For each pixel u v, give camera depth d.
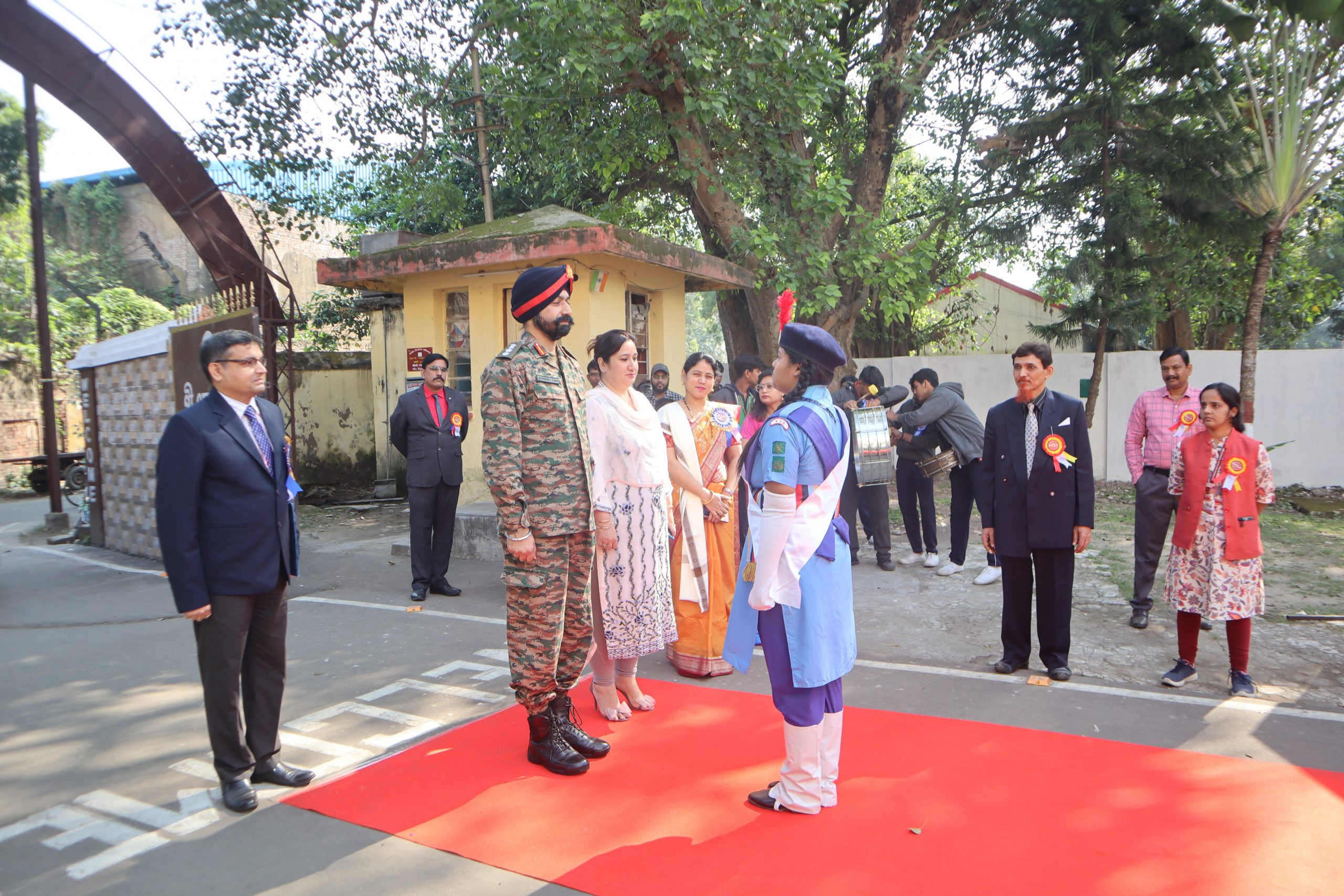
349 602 6.43
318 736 3.88
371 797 3.24
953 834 2.84
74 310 18.28
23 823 3.13
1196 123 10.25
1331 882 2.52
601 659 3.96
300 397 14.06
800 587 2.86
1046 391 4.46
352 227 13.95
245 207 11.28
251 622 3.31
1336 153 10.01
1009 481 4.49
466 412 6.65
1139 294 11.29
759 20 7.99
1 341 17.22
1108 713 3.94
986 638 5.22
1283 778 3.21
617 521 3.91
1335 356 11.24
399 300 11.84
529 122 10.55
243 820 3.10
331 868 2.76
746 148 9.58
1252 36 9.30
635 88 9.15
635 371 4.01
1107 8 9.74
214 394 3.25
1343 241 14.33
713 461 4.65
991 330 20.30
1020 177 11.38
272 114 10.59
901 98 11.09
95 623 5.99
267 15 9.88
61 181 21.08
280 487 3.33
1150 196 10.69
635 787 3.27
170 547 3.05
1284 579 6.31
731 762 3.48
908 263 10.10
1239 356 11.62
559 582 3.44
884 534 7.08
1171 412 5.24
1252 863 2.62
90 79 8.66
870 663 4.79
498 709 4.18
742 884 2.57
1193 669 4.34
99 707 4.32
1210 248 11.97
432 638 5.41
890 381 13.42
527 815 3.07
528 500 3.42
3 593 7.03
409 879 2.68
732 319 13.59
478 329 8.00
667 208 12.91
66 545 9.58
